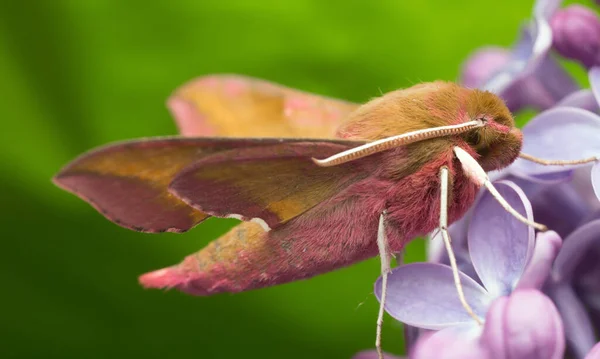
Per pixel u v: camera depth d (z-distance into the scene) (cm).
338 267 15
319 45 19
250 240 14
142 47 19
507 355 14
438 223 14
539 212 15
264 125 16
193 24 19
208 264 15
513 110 16
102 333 18
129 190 14
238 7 19
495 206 14
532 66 15
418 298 14
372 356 16
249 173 14
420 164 14
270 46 19
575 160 14
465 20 19
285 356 18
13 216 18
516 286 14
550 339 14
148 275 15
